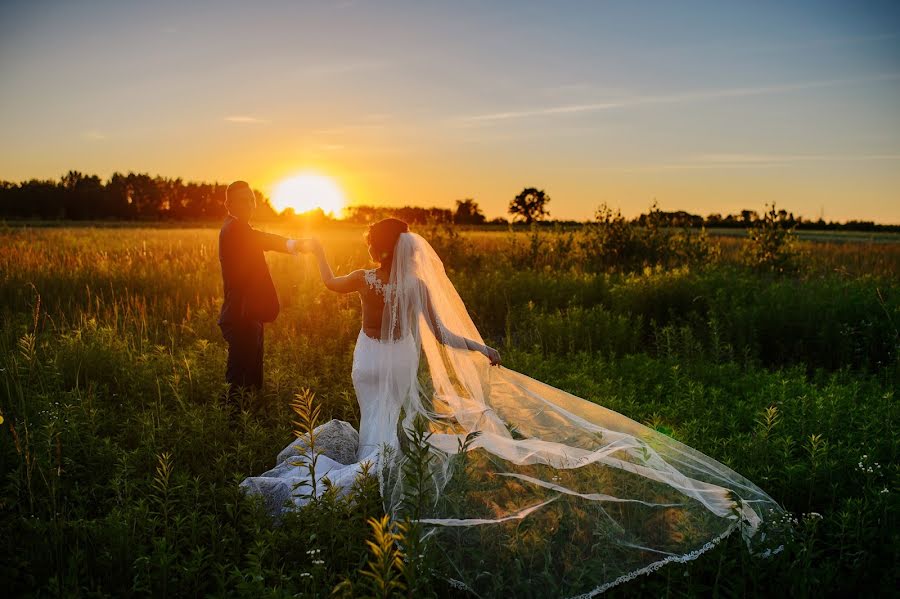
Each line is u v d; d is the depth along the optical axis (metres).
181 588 3.04
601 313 8.97
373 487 3.63
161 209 92.75
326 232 31.91
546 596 3.07
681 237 17.39
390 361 4.33
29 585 3.09
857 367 7.80
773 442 4.20
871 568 3.15
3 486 3.94
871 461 3.96
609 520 3.28
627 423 4.07
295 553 3.25
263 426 5.36
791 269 15.59
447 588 3.20
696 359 7.44
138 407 5.60
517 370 6.43
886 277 14.29
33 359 5.75
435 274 4.33
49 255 16.36
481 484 3.42
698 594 3.12
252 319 5.79
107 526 3.31
